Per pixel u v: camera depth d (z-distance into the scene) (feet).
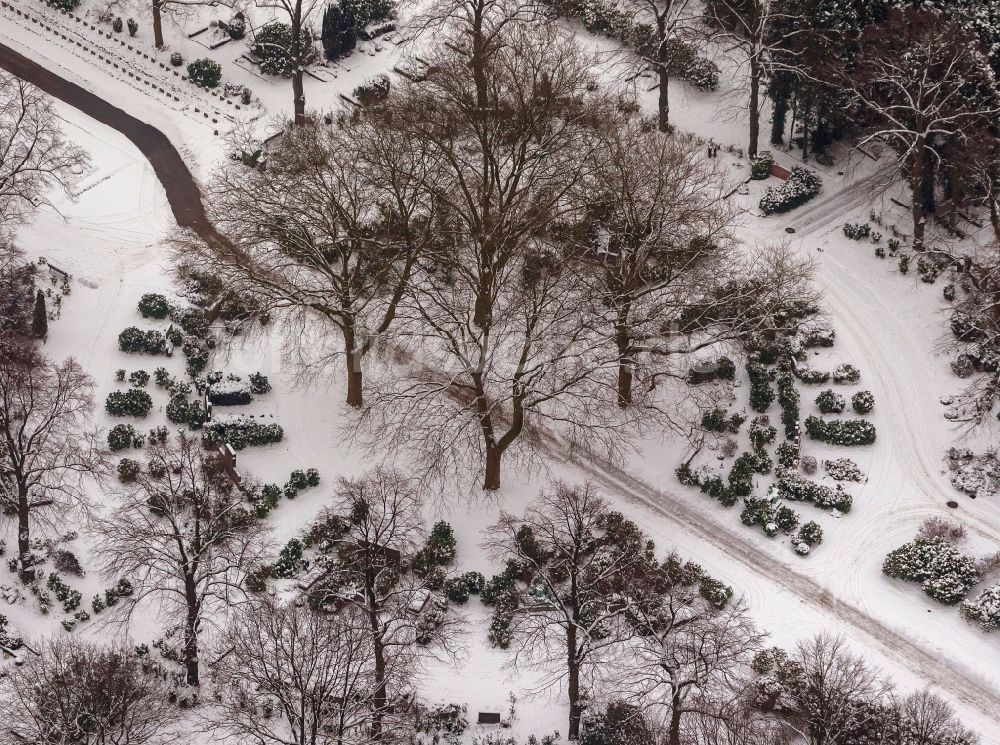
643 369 270.05
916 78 295.89
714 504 264.93
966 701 233.14
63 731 208.54
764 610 246.27
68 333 291.38
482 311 277.85
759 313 278.46
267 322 287.07
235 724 215.51
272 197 262.88
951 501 262.06
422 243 257.34
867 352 287.89
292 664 207.62
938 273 301.22
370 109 298.56
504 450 267.39
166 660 239.30
